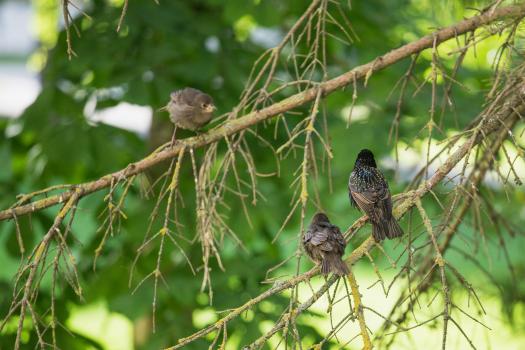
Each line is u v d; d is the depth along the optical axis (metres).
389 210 8.56
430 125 8.43
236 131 9.23
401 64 14.62
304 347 12.89
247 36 15.98
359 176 9.79
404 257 25.61
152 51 13.73
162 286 13.58
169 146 9.16
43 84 14.81
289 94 14.75
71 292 13.65
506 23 9.58
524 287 13.04
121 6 13.99
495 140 9.62
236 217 13.70
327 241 8.33
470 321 15.91
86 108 14.30
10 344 11.93
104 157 13.84
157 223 13.63
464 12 12.52
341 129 14.16
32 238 13.61
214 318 13.63
